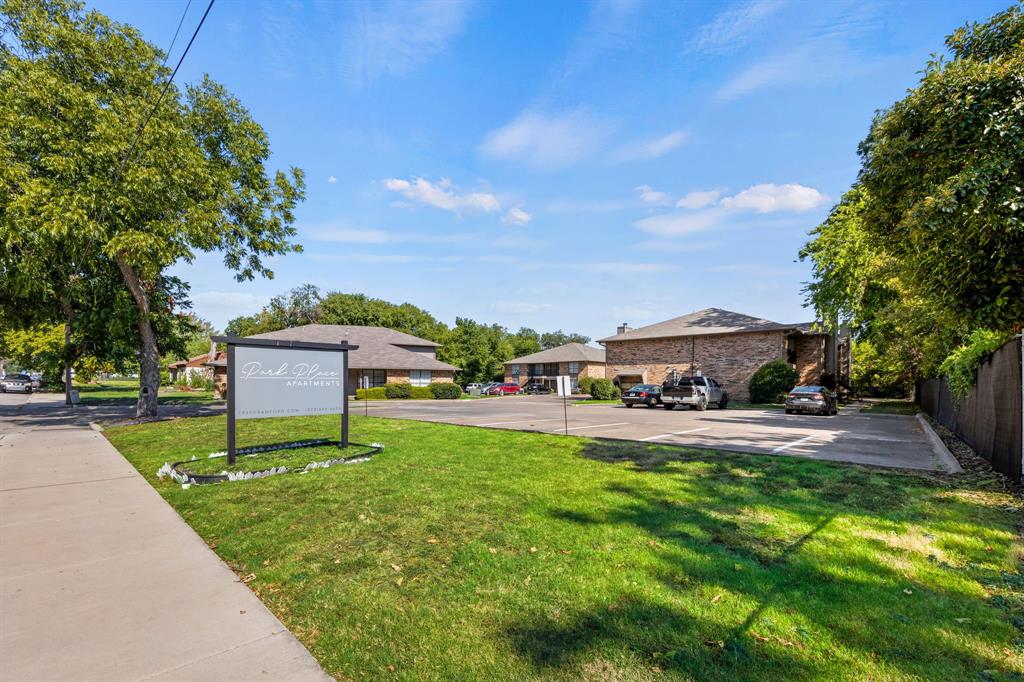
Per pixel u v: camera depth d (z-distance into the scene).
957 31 7.43
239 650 2.79
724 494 6.08
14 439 11.71
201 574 3.87
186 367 57.19
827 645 2.77
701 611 3.16
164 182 13.37
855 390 36.06
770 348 28.86
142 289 16.16
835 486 6.52
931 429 12.92
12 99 12.09
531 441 10.75
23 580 3.75
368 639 2.90
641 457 8.68
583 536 4.55
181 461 8.30
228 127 16.62
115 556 4.25
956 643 2.80
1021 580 3.62
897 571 3.79
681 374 32.41
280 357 8.72
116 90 14.75
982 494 6.11
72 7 14.41
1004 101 5.97
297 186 18.20
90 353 23.61
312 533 4.74
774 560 3.99
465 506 5.56
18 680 2.48
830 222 26.88
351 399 34.50
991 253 6.24
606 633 2.90
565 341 112.38
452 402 32.22
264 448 9.59
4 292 16.06
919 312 15.27
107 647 2.81
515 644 2.81
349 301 61.53
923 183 7.03
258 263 18.06
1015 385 6.80
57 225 11.41
